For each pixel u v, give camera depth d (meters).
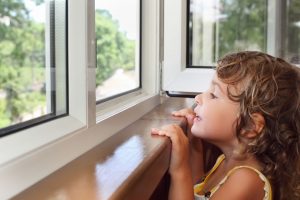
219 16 1.46
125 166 0.56
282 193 0.89
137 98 1.14
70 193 0.47
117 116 0.84
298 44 1.49
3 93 0.57
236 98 0.85
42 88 0.66
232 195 0.82
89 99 0.71
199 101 0.91
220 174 0.96
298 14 1.48
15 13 0.59
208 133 0.89
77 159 0.63
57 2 0.69
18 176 0.50
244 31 1.49
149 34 1.29
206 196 0.89
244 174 0.83
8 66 0.58
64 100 0.69
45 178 0.54
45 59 0.67
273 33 1.49
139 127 0.88
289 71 0.89
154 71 1.29
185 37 1.38
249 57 0.89
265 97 0.85
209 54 1.46
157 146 0.68
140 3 1.29
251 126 0.85
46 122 0.62
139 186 0.54
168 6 1.34
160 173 0.67
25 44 0.61
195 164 1.03
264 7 1.48
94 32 0.73
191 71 1.38
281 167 0.88
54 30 0.69
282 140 0.87
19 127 0.57
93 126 0.72
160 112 1.11
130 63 1.24
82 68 0.69
